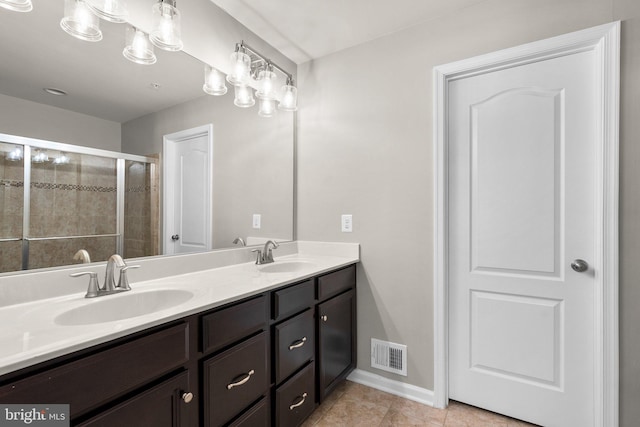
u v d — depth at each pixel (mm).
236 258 1851
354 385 2023
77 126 1223
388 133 1962
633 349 1353
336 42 2076
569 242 1525
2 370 618
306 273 1566
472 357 1760
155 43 1302
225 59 1799
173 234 1559
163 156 1520
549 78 1568
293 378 1464
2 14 1050
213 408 1079
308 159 2287
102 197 1296
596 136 1446
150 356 890
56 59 1166
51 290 1103
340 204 2137
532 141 1607
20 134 1077
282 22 1879
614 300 1372
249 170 1971
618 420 1369
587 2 1442
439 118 1786
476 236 1745
